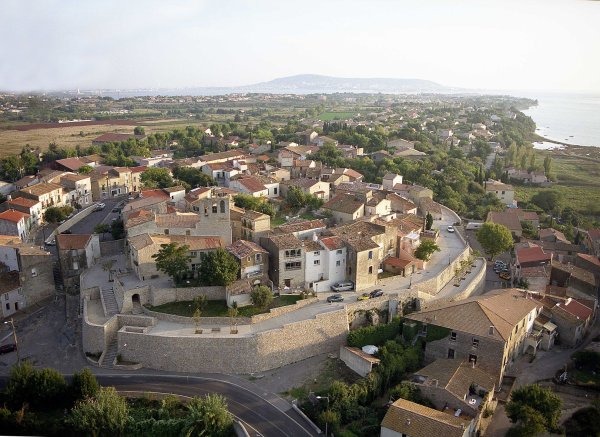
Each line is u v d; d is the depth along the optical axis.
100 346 91.88
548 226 175.75
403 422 70.44
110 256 122.25
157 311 96.75
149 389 84.25
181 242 106.94
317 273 107.56
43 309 109.31
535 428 69.69
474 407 76.06
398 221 137.50
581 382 87.81
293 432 75.25
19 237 125.38
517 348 95.56
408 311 104.19
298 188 157.75
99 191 181.00
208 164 185.50
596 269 130.12
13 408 77.00
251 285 101.50
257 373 90.12
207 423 71.25
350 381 87.69
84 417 69.94
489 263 146.50
